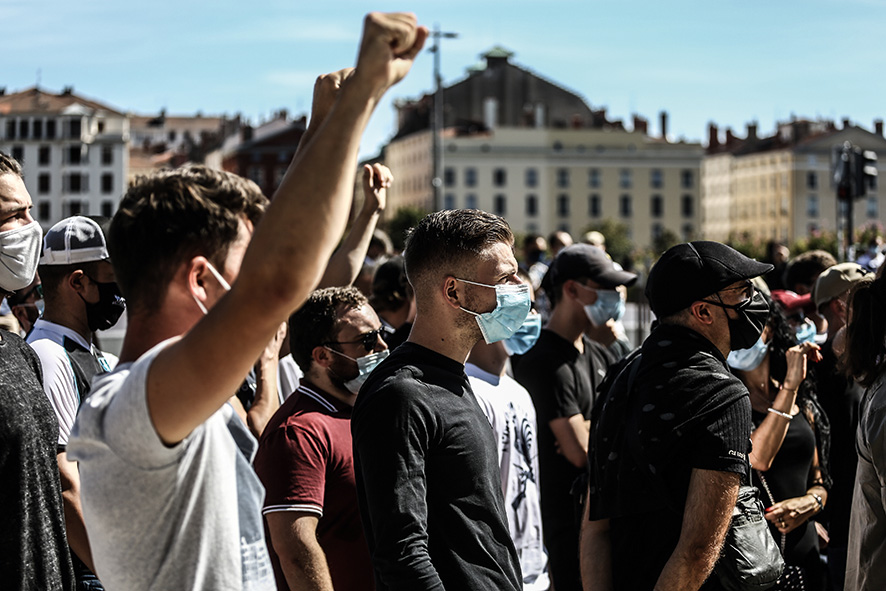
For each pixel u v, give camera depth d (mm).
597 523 3510
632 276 5348
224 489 1936
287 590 3461
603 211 112688
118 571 1896
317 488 3486
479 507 2953
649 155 113188
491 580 2902
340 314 3879
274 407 4160
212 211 1958
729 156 134375
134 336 2002
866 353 3609
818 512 4500
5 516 2672
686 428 3166
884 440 3385
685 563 3072
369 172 4316
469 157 109938
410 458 2863
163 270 1961
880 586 3502
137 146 160500
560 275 5320
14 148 106812
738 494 3344
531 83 113938
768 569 3252
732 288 3379
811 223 121812
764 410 4582
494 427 4227
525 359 5223
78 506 3236
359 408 2994
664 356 3324
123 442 1847
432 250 3164
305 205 1729
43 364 3471
